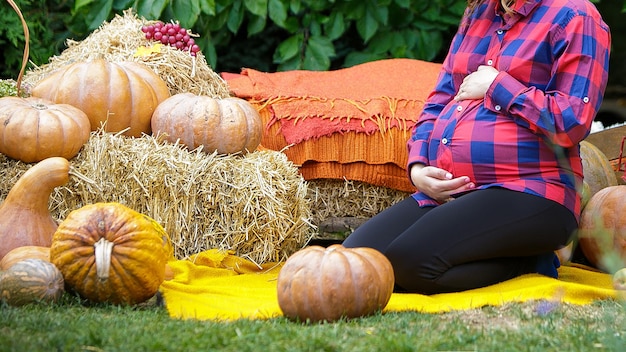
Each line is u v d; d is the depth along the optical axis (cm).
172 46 505
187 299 356
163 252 349
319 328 294
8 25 606
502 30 383
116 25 510
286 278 322
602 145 536
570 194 376
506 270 380
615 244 428
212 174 428
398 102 505
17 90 442
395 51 678
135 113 446
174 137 441
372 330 292
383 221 398
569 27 362
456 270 366
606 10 831
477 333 289
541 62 371
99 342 265
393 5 680
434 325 302
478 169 377
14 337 268
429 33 684
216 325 296
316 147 491
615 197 436
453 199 388
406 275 367
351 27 741
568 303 345
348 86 539
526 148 370
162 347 262
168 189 421
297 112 494
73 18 663
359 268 319
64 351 257
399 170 497
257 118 457
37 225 383
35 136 406
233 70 739
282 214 437
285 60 661
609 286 408
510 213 366
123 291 338
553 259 411
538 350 266
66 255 335
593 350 272
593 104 359
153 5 604
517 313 323
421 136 409
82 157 419
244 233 433
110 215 340
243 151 452
